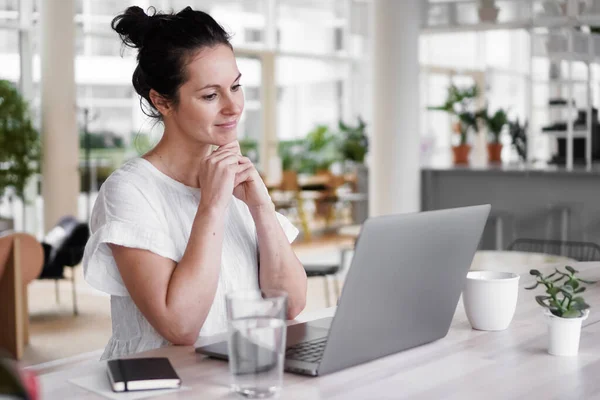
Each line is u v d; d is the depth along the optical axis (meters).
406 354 1.37
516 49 12.18
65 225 6.27
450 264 1.42
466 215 1.42
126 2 9.56
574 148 7.87
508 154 10.54
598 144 7.80
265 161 11.47
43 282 7.31
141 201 1.60
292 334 1.45
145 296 1.49
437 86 12.36
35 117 9.02
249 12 11.15
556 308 1.37
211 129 1.60
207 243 1.51
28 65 9.14
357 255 1.21
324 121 12.33
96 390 1.17
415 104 7.45
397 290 1.32
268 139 11.48
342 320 1.22
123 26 1.63
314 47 12.09
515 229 6.97
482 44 12.41
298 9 11.79
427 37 12.16
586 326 1.60
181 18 1.59
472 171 7.16
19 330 4.54
